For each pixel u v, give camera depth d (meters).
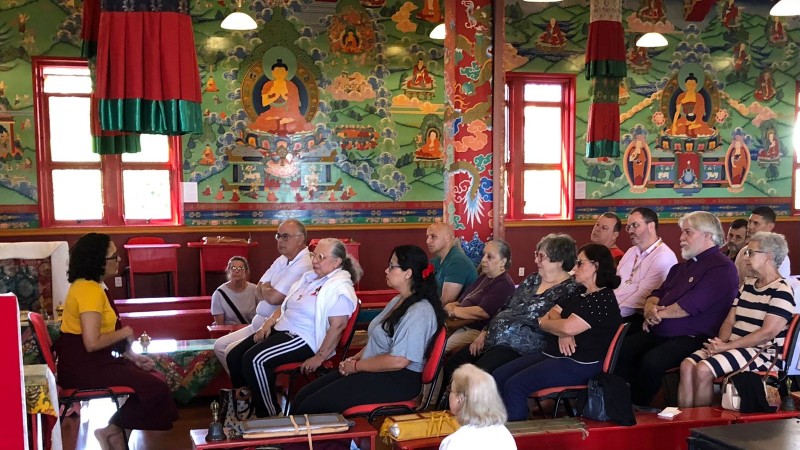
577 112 12.98
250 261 11.69
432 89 12.30
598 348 4.83
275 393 5.44
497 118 7.26
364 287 12.17
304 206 11.91
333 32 11.85
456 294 6.32
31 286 6.34
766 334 5.00
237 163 11.59
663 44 11.62
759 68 13.85
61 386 4.94
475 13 7.18
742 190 13.94
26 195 10.83
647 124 13.35
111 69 4.79
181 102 4.86
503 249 5.93
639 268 6.33
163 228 11.27
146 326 7.68
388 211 12.26
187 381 6.46
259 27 11.55
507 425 4.59
